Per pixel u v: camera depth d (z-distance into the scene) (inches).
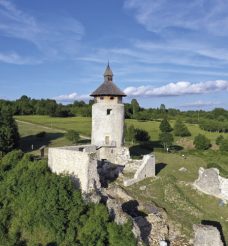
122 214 1208.8
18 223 1191.6
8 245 1103.0
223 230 1332.4
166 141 3120.1
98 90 1863.9
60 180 1280.8
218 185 1589.6
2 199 1285.7
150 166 1739.7
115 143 1855.3
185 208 1448.1
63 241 1114.7
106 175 1656.0
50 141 3065.9
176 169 2069.4
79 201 1226.6
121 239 1111.0
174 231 1284.4
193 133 4165.8
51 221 1151.6
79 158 1333.7
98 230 1127.6
